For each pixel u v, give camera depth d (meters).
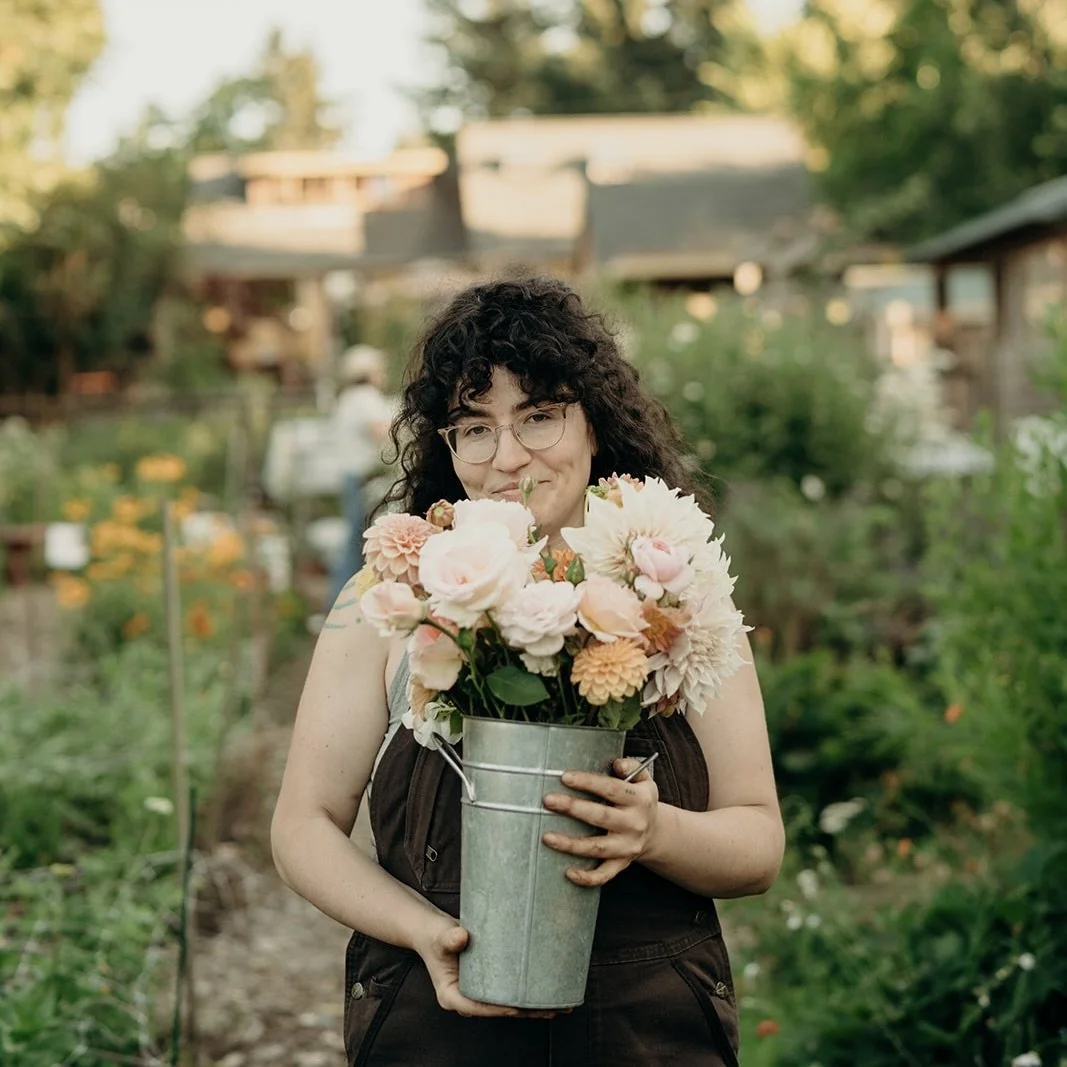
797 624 6.95
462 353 2.12
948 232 24.80
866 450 8.17
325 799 2.11
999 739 3.83
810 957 4.04
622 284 10.88
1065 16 24.06
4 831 4.91
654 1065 1.97
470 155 26.20
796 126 25.75
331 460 11.23
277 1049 4.03
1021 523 3.98
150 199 21.67
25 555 12.80
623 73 47.38
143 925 4.23
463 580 1.77
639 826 1.80
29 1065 3.28
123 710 6.13
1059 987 3.40
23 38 19.53
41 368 20.91
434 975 1.87
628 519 1.86
